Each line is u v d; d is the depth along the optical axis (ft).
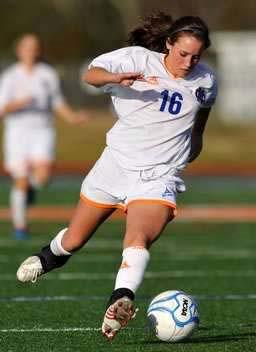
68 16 644.69
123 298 74.84
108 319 75.05
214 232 188.65
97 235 180.96
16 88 169.99
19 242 167.22
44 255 85.61
